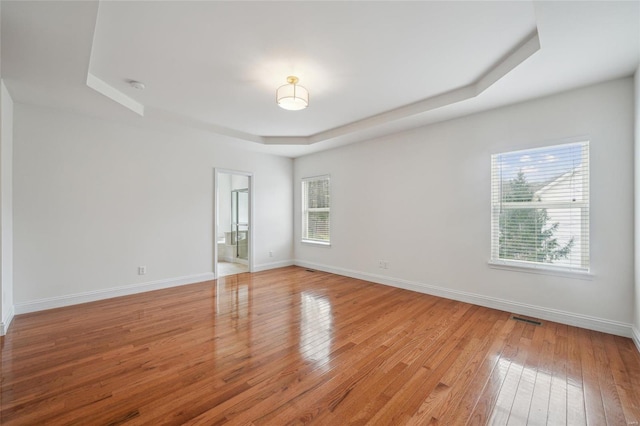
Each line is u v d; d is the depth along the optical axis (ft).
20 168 10.47
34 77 8.46
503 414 5.41
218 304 11.80
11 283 10.03
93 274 12.17
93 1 5.48
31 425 5.06
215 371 6.82
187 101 11.28
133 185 13.29
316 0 5.83
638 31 6.27
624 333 8.55
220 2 5.85
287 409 5.52
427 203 13.16
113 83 9.69
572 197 9.50
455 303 11.85
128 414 5.36
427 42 7.38
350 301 12.19
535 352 7.72
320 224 18.84
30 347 7.97
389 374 6.72
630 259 8.48
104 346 8.05
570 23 6.03
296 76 9.18
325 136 15.47
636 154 8.05
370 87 10.02
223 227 25.75
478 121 11.46
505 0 5.87
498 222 11.14
